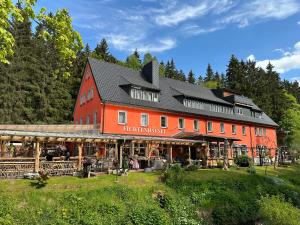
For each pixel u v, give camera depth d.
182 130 36.88
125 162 22.33
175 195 18.70
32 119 46.22
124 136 26.72
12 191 14.96
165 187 19.69
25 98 46.72
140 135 32.03
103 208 14.84
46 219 13.26
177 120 36.59
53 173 19.88
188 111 38.12
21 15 8.49
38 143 19.48
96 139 23.02
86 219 13.59
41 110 47.28
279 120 68.75
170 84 43.09
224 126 43.81
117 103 30.48
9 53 8.29
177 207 17.39
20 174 18.30
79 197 15.28
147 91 34.84
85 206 14.66
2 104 43.03
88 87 34.69
